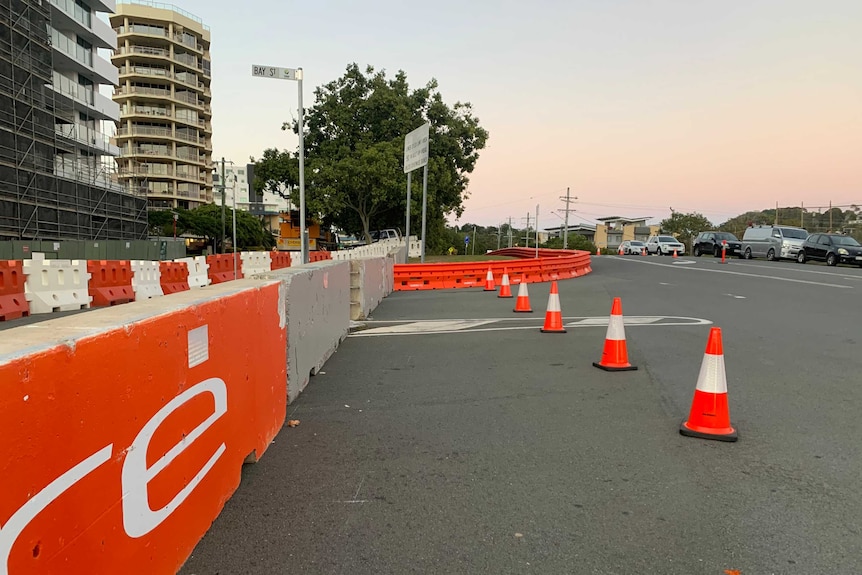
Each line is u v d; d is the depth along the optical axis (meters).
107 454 2.05
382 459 4.19
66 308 13.45
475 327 10.19
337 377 6.57
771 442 4.46
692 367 6.90
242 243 76.25
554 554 2.95
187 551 2.77
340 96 42.06
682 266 26.80
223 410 3.28
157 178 78.06
